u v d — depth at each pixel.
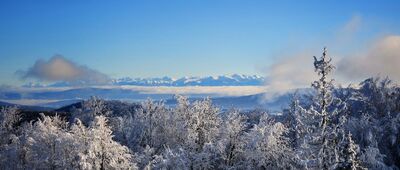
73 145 40.84
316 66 27.30
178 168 42.41
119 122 64.44
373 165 35.03
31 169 44.72
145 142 56.88
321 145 28.38
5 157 46.59
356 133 40.38
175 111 55.47
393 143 39.88
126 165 41.09
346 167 28.94
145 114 58.59
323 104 27.98
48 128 45.31
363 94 43.78
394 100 44.56
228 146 44.56
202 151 45.41
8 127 69.56
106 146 40.34
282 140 43.19
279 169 41.72
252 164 42.94
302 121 30.11
